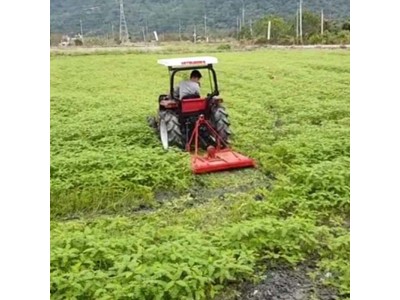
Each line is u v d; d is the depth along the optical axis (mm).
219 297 3844
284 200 5254
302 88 9633
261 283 3998
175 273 3756
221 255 4074
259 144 7125
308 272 4141
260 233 4457
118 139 7297
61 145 7008
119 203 5516
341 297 3834
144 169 6117
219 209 5297
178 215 5219
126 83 10875
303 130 7465
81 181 5812
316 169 5750
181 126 6957
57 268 4031
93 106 9133
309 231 4555
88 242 4273
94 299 3656
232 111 8523
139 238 4473
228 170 6285
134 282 3686
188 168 6176
